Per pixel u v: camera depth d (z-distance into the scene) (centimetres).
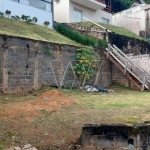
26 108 966
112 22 3167
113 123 689
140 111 932
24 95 1263
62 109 991
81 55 1605
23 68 1334
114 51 1795
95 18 2788
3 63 1253
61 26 1997
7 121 841
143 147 665
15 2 1842
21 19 1859
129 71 1708
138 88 1683
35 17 1919
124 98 1274
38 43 1405
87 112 931
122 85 1797
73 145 704
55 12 2525
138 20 2930
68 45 1566
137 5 3142
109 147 675
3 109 959
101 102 1137
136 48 2119
